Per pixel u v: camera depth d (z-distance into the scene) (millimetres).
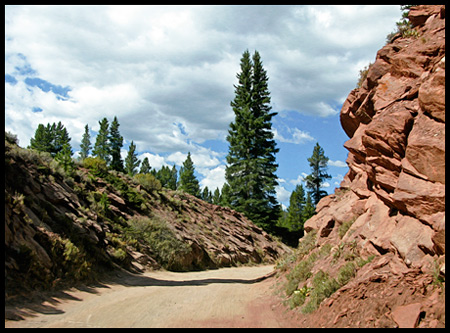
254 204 54562
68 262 11695
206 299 10812
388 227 8078
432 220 6430
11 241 9430
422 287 5504
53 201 15703
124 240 19922
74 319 7223
